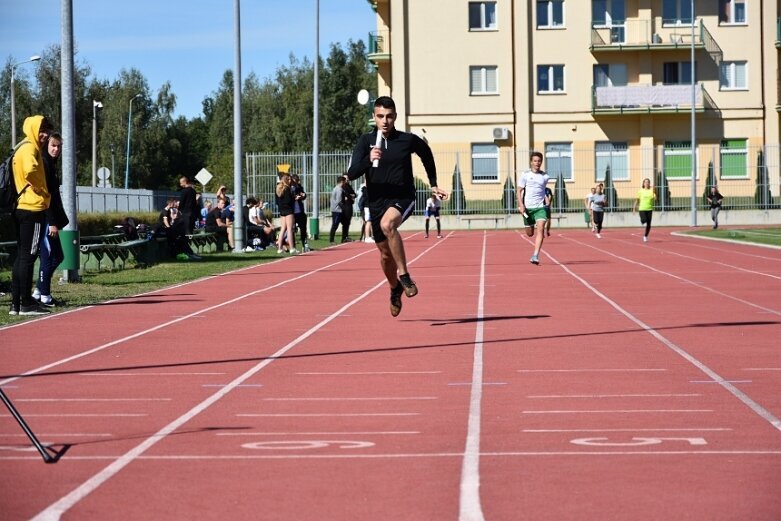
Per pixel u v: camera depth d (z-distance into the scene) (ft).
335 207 125.49
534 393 26.73
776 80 192.44
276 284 64.28
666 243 115.96
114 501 16.88
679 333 38.55
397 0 193.06
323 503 16.63
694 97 178.81
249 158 186.29
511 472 18.45
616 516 15.65
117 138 329.93
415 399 26.11
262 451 20.48
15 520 15.83
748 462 18.98
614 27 193.06
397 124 194.49
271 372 30.73
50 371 31.19
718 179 190.70
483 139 193.47
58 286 62.69
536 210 76.74
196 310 48.93
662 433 21.63
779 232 138.10
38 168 46.65
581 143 193.77
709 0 192.34
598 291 56.65
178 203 105.50
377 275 71.46
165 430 22.66
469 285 61.41
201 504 16.66
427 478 18.13
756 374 29.22
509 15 192.44
